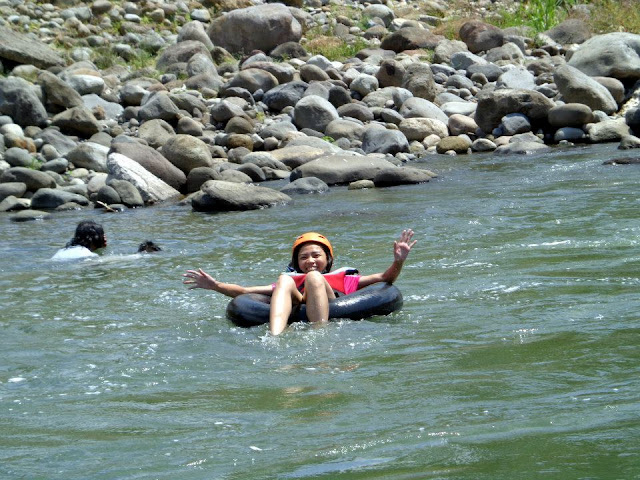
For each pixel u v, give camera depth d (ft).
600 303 31.04
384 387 23.12
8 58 96.43
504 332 28.22
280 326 30.12
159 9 118.93
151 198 71.56
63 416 22.48
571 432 17.98
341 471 16.81
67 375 26.68
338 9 129.49
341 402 22.00
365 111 94.02
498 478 15.71
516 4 137.69
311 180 71.92
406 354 26.55
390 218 55.67
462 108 97.14
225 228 56.95
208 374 25.90
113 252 50.57
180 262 46.52
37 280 43.45
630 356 24.17
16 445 20.18
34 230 60.39
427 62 111.96
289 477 16.78
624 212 50.52
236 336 30.40
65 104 88.43
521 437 17.92
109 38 112.06
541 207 54.60
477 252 42.93
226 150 85.46
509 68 107.96
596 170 68.69
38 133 82.79
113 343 30.60
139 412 22.48
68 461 18.86
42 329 33.42
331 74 103.19
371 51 113.09
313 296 31.30
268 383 24.41
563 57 112.78
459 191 64.49
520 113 91.76
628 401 20.04
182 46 107.96
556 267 38.01
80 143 82.38
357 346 27.91
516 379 22.84
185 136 79.46
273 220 58.85
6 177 73.26
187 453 18.86
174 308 36.22
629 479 15.17
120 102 94.43
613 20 122.01
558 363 24.04
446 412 20.40
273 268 43.65
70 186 73.77
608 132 86.28
